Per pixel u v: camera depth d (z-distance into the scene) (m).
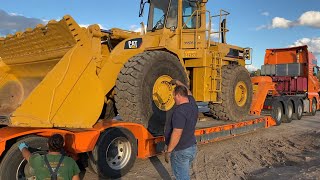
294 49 16.81
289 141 10.34
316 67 18.05
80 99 5.63
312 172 6.59
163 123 6.97
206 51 8.57
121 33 7.71
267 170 6.94
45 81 5.18
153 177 6.34
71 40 5.59
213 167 7.09
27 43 6.17
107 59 6.63
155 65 6.82
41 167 3.62
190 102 4.70
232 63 9.93
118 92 6.53
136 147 6.55
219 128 8.70
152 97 6.77
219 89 8.92
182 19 8.49
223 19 9.66
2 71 6.99
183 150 4.62
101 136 5.95
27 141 5.02
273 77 17.08
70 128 5.59
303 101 16.19
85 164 6.29
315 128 13.14
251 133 11.66
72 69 5.52
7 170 4.84
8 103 6.64
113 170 6.11
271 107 13.23
